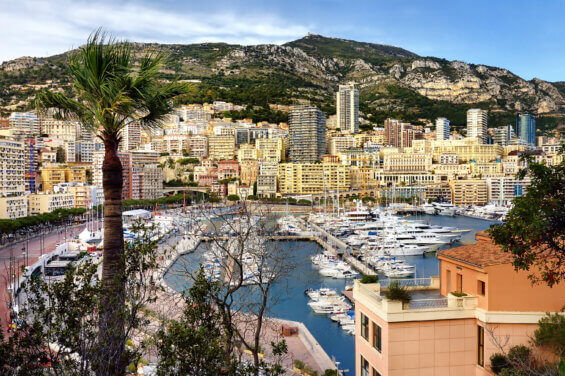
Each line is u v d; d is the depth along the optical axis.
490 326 29.52
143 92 24.73
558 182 25.03
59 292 21.69
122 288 22.64
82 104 24.97
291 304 101.69
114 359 21.05
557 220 24.89
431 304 31.20
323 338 84.06
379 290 34.91
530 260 25.16
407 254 160.12
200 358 20.16
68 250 149.00
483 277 30.38
